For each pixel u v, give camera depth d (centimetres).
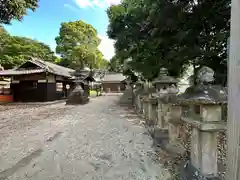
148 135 361
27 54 1991
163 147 271
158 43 437
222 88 156
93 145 307
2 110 796
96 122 514
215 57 366
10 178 195
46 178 195
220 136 241
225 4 343
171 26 388
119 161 238
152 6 415
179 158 227
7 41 1770
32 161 241
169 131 265
